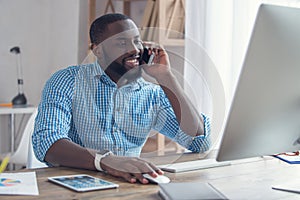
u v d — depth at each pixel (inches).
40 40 182.2
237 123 46.6
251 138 48.3
